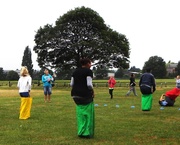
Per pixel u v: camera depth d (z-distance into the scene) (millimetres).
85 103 8102
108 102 19000
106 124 10344
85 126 8180
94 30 56469
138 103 18359
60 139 8062
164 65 121812
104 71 109562
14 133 8797
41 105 16703
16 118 11695
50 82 18797
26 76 11641
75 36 56812
